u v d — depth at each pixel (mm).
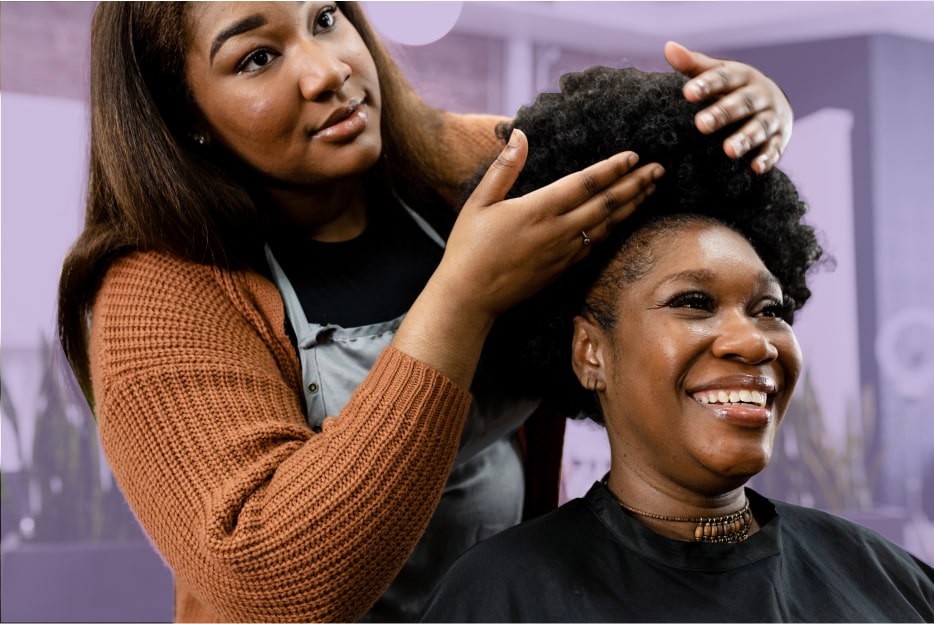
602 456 3238
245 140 1002
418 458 854
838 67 4543
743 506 897
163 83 1030
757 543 865
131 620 2828
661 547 846
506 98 3928
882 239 4520
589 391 971
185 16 979
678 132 879
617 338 862
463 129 1326
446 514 1159
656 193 876
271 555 819
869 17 4316
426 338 878
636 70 979
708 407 802
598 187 837
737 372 792
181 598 1173
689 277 815
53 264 3051
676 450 824
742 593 828
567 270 910
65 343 1097
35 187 3049
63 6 3223
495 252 855
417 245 1192
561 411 1041
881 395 4461
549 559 848
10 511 2943
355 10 1214
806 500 3904
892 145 4531
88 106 1134
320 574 829
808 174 4559
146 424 901
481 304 879
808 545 915
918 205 4582
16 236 3014
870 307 4504
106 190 1055
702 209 879
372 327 1093
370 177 1225
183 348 942
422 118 1281
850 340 4441
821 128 4488
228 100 977
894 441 4414
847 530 947
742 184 876
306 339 1068
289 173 1021
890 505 4375
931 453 4441
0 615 2734
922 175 4594
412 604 1152
